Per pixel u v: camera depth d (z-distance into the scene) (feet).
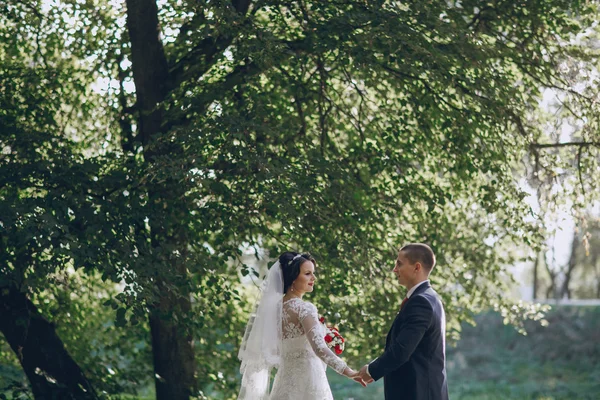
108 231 23.06
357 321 29.43
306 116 30.63
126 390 32.65
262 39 24.00
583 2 28.76
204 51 28.48
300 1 27.66
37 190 25.53
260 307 18.65
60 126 30.22
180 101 25.76
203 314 25.59
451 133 28.09
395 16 25.08
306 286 18.92
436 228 31.24
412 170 28.50
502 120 26.55
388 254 29.07
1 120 26.12
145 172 24.94
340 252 25.81
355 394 64.34
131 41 27.86
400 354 16.08
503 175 28.19
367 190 27.76
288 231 25.21
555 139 31.63
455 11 27.76
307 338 18.11
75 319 32.68
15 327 27.81
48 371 28.30
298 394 18.11
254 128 24.16
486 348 81.46
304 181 24.39
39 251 24.16
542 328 81.76
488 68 26.53
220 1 24.50
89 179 25.18
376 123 30.14
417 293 16.88
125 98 30.55
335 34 25.90
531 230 29.96
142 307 22.67
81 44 30.53
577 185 31.17
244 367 19.20
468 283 33.35
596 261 114.62
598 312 81.87
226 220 24.89
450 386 70.23
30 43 30.96
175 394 29.35
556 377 72.64
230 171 25.00
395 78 27.73
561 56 29.07
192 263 23.79
